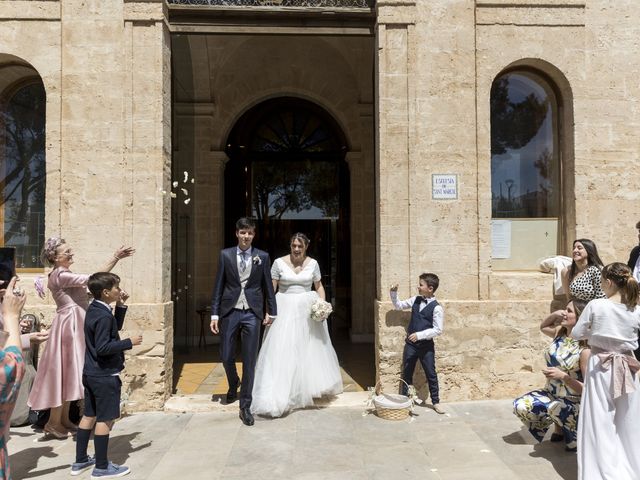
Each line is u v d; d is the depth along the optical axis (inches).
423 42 212.2
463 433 170.2
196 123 349.4
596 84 217.5
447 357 206.4
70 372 167.0
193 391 225.3
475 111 213.0
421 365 205.3
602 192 216.1
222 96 354.0
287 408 189.6
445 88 212.4
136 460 150.0
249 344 186.4
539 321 209.3
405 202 209.8
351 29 219.3
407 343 194.7
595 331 132.7
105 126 204.7
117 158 204.7
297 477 137.8
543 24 215.5
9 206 221.6
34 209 221.5
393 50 211.5
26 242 220.4
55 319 169.6
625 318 130.2
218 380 246.1
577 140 216.1
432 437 166.9
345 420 183.8
